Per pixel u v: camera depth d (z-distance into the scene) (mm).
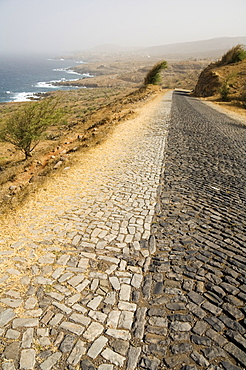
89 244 4078
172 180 6762
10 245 4016
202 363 2357
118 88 121688
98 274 3453
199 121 15773
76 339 2557
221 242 4148
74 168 7594
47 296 3072
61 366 2309
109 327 2695
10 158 14539
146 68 189375
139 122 14648
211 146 10273
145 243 4141
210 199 5691
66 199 5637
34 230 4441
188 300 3055
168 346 2510
